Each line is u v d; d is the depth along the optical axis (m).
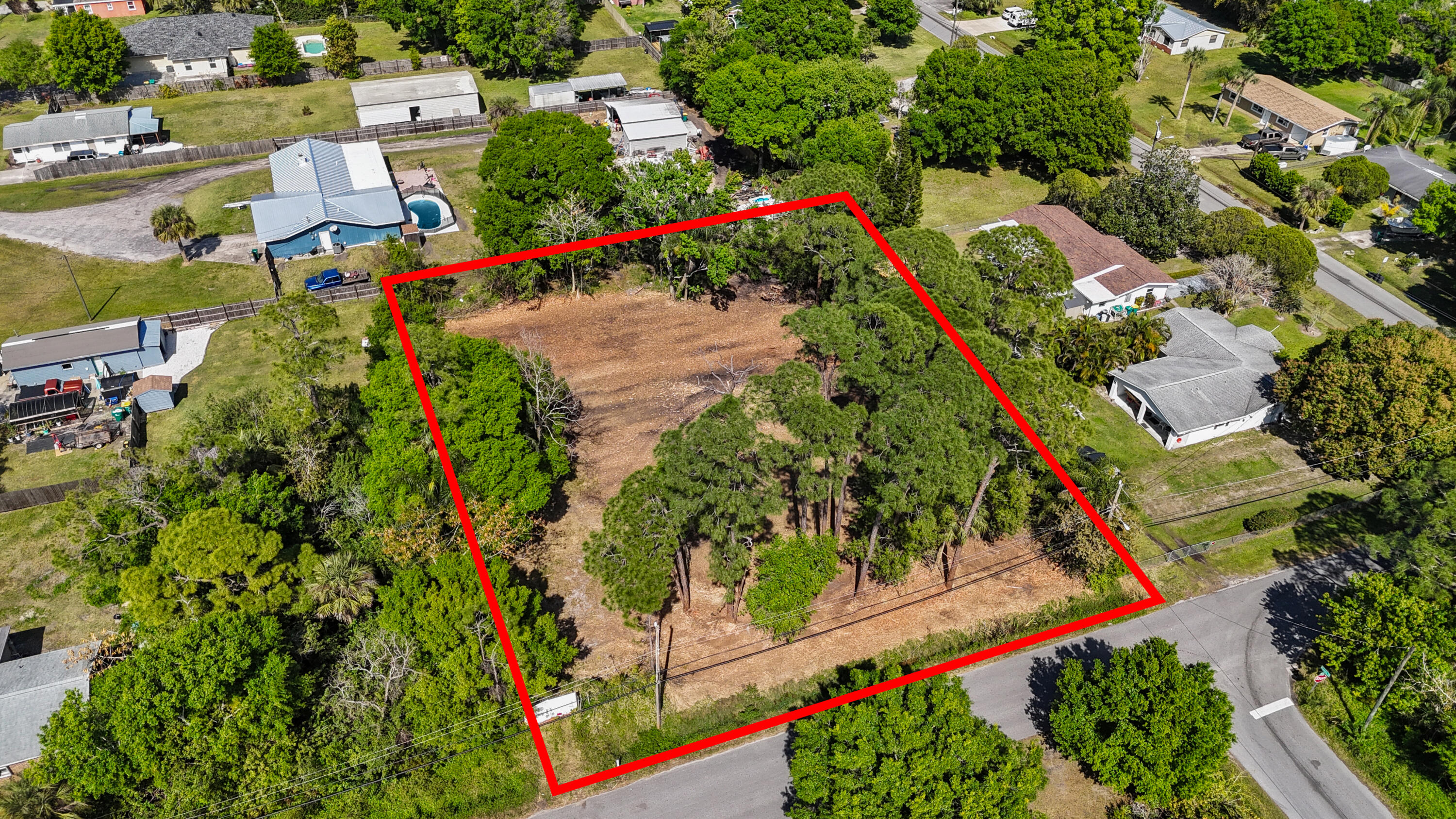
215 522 49.38
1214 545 63.34
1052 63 107.88
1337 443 67.81
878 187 92.25
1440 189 93.88
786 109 102.25
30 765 46.97
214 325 81.69
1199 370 75.06
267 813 46.09
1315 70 135.00
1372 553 58.19
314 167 97.75
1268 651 56.41
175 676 44.81
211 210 97.56
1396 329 68.81
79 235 92.94
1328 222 103.44
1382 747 50.84
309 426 60.91
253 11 152.25
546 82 133.62
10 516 62.22
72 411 70.19
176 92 124.50
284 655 48.47
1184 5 162.88
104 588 52.94
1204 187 109.75
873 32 145.25
